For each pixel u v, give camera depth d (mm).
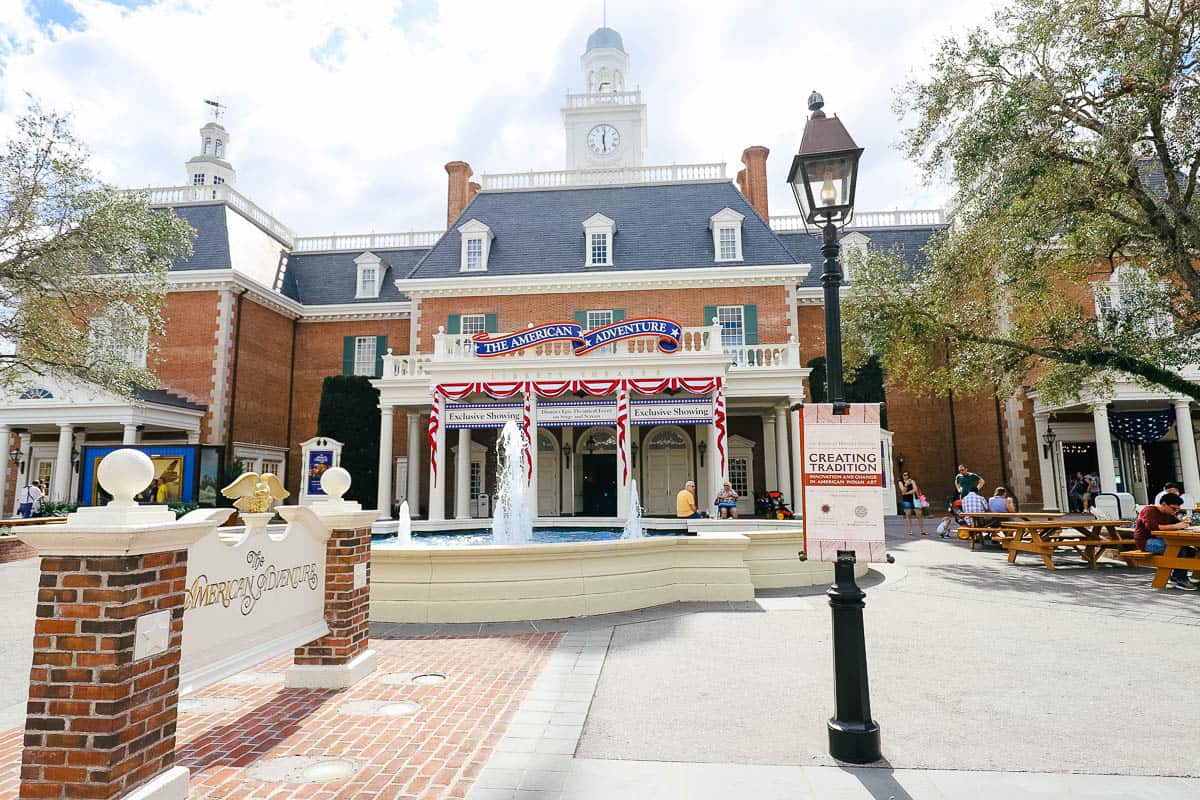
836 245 4887
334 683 6098
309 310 32156
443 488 20750
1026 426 25953
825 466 4641
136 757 3471
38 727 3338
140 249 20219
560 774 4203
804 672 6402
